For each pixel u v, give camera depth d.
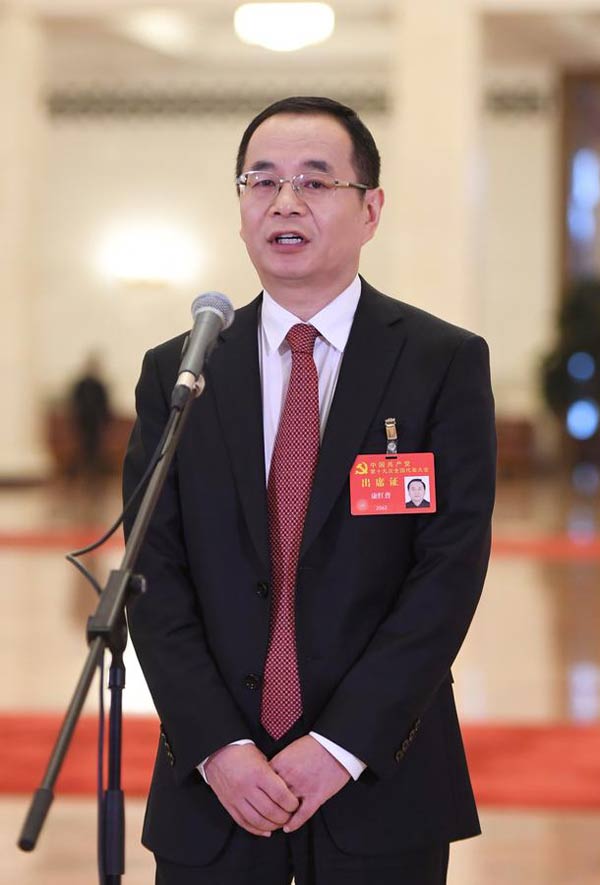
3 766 9.70
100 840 3.78
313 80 38.88
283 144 4.49
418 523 4.47
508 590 17.88
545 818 8.74
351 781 4.30
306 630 4.36
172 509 4.56
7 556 20.55
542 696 11.89
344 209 4.52
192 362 4.13
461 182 28.11
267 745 4.38
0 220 31.02
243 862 4.36
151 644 4.44
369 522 4.39
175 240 39.78
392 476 4.40
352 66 38.62
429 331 4.59
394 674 4.23
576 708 11.46
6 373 31.55
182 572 4.55
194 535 4.50
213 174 39.59
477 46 28.20
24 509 27.80
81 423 35.91
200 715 4.26
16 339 31.39
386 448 4.43
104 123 39.84
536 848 8.21
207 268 39.75
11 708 11.24
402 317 4.64
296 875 4.38
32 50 30.78
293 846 4.36
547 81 38.28
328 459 4.41
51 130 40.03
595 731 10.72
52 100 39.91
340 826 4.28
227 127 39.47
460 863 7.96
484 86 38.53
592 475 38.44
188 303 39.91
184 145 39.66
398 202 28.53
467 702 11.66
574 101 38.25
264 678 4.38
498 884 7.61
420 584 4.36
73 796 9.12
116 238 39.97
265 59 38.78
